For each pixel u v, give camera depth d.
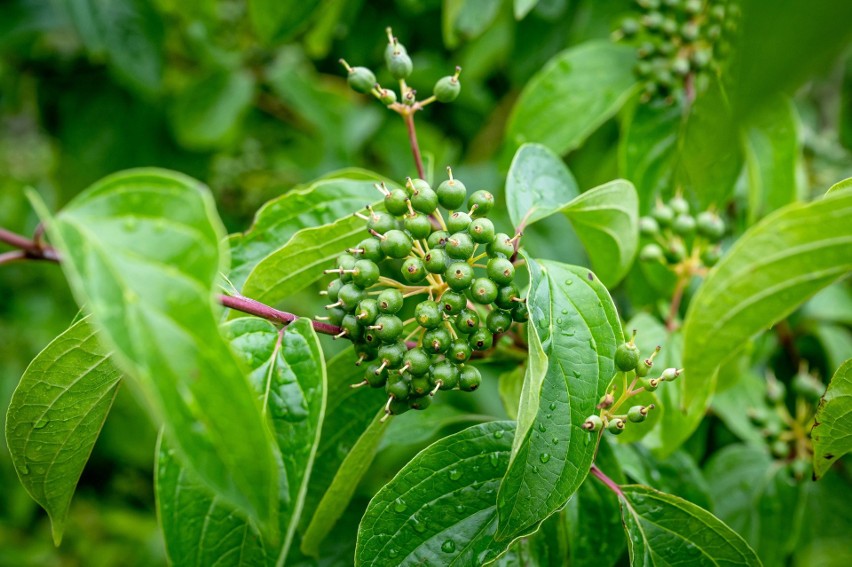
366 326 0.26
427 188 0.27
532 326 0.25
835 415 0.27
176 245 0.23
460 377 0.26
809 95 0.47
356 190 0.30
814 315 0.37
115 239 0.23
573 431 0.26
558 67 0.34
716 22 0.33
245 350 0.25
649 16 0.34
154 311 0.23
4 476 0.54
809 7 0.19
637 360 0.26
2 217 0.56
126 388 0.51
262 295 0.28
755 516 0.33
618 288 0.39
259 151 0.50
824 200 0.24
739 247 0.25
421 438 0.31
